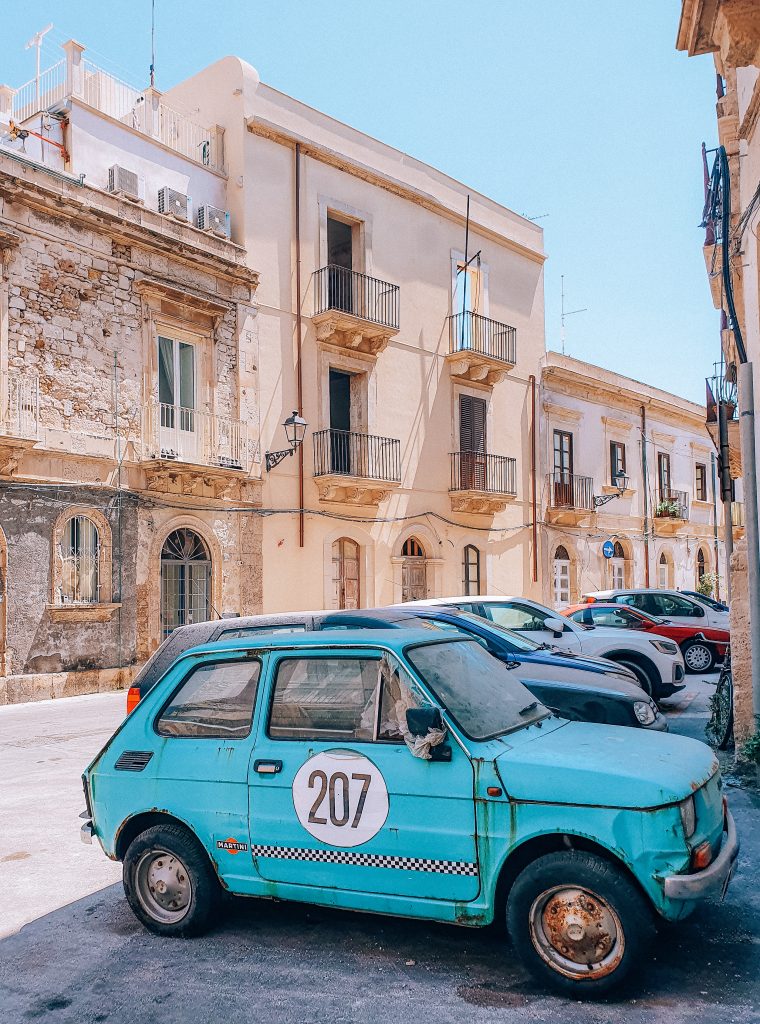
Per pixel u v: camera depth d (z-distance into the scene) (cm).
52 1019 384
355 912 487
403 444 2222
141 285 1662
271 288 1934
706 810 394
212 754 461
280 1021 369
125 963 437
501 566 2506
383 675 439
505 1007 371
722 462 1086
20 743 1073
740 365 795
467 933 451
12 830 695
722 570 3734
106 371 1605
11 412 1442
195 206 1864
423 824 401
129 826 486
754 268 789
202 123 2011
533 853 394
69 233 1556
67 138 1647
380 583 2127
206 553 1762
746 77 802
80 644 1520
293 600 1916
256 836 439
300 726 448
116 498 1590
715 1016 357
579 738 442
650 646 1099
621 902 365
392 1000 382
